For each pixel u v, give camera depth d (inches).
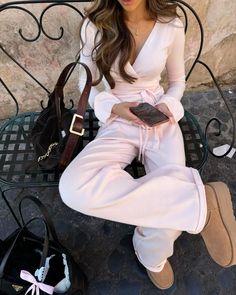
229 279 61.6
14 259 54.3
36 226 68.4
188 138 64.3
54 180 56.4
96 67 58.1
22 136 65.1
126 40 52.0
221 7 75.8
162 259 53.3
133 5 48.6
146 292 60.2
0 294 51.6
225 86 92.7
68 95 85.8
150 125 52.2
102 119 56.0
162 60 54.9
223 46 84.0
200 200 47.2
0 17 66.9
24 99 83.9
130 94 58.1
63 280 51.8
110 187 47.9
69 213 70.7
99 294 60.1
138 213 47.8
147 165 56.1
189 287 60.7
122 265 63.3
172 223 47.8
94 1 52.5
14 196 73.0
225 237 48.3
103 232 67.9
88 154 51.9
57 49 74.7
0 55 73.5
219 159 78.4
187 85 91.9
